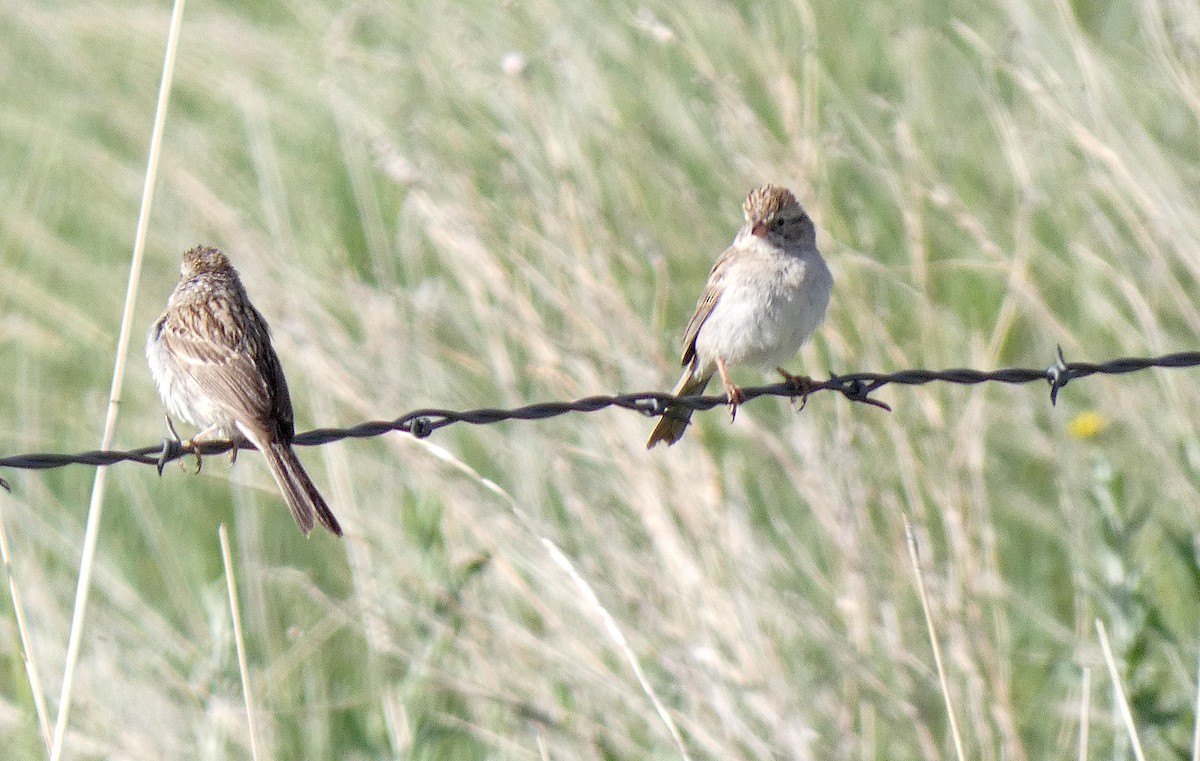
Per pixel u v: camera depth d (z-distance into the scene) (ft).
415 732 31.73
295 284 43.42
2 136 58.65
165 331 31.32
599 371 38.04
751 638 33.58
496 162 47.34
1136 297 39.65
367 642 35.76
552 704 33.42
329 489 40.45
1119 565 33.53
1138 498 39.01
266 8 63.67
